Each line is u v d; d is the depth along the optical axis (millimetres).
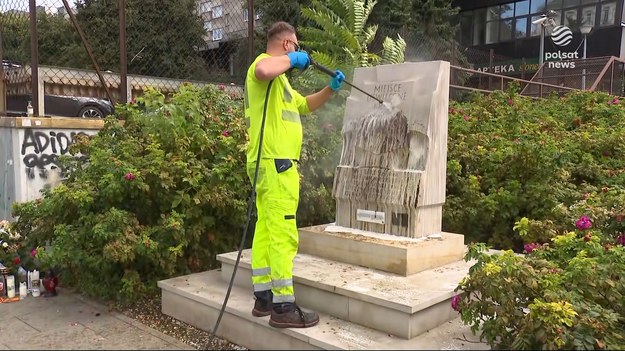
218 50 8672
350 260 4043
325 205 5438
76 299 4598
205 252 4891
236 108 5754
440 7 17516
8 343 3600
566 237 3701
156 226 4539
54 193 4520
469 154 6031
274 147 3303
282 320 3229
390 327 3207
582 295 3246
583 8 22922
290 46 3504
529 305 3043
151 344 3590
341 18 10094
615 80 15352
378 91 4297
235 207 4781
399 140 4105
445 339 3180
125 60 6508
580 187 5684
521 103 8055
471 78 16250
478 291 3299
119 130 5129
